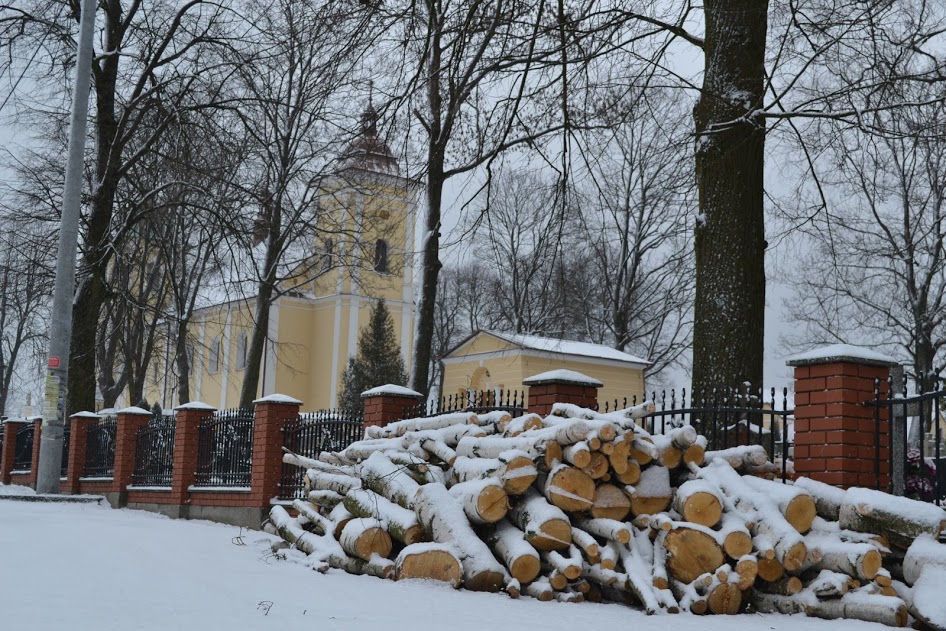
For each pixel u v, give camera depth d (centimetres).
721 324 1202
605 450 802
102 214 2578
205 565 922
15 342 5022
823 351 850
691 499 773
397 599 731
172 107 2400
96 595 675
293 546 1070
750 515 772
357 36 1361
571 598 771
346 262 3362
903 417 839
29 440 2739
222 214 2503
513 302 3706
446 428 1009
